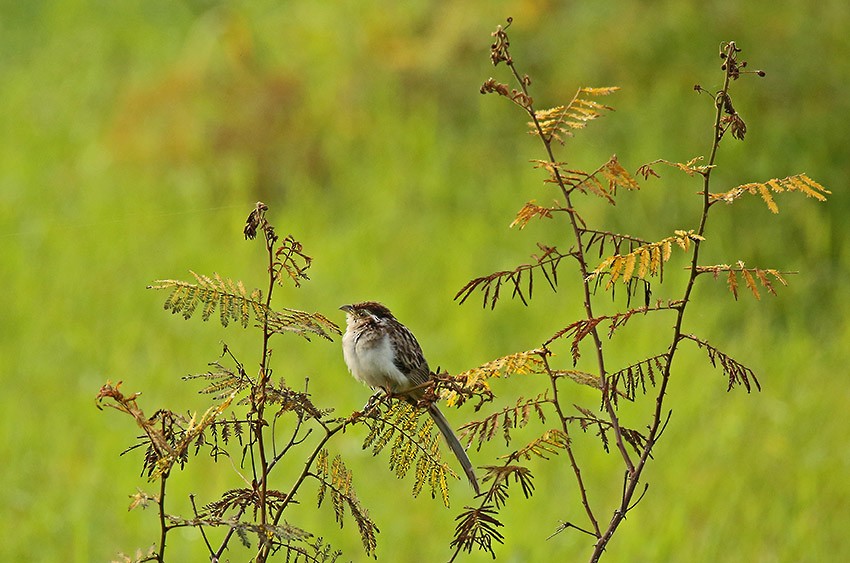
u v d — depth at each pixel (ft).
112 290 50.96
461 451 22.57
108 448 38.65
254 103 63.05
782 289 49.37
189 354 45.47
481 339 46.57
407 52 62.80
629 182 17.31
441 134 59.67
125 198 60.08
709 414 40.70
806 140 54.34
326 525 35.29
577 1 61.00
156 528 35.12
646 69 57.93
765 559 33.14
